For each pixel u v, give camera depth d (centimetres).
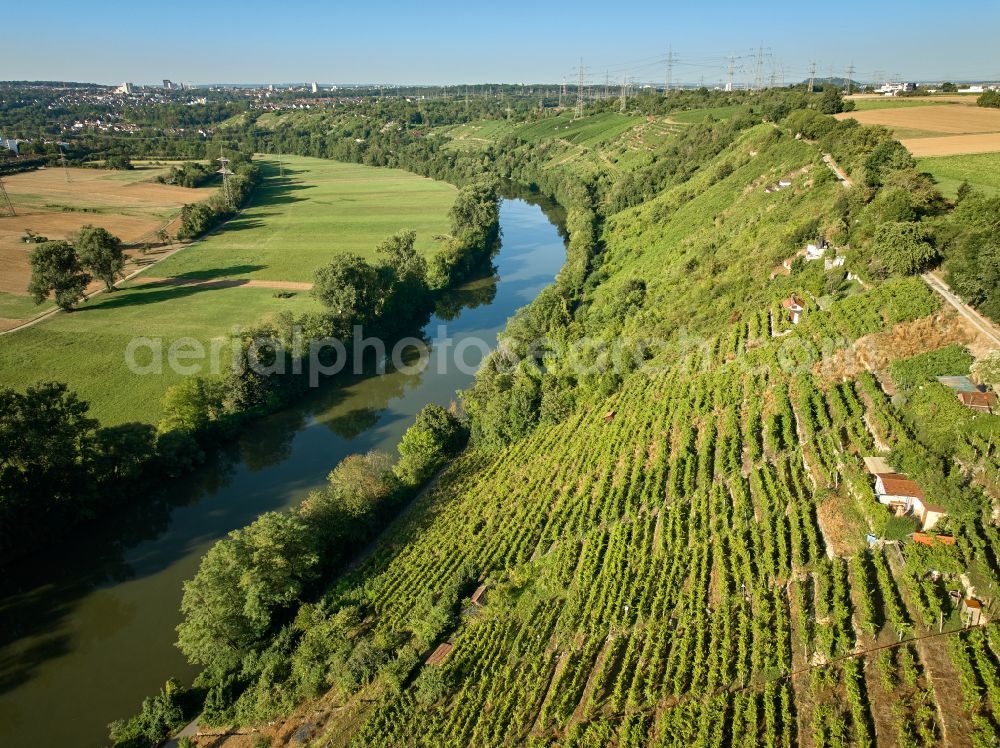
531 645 5275
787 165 13525
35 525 7388
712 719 4144
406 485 8100
